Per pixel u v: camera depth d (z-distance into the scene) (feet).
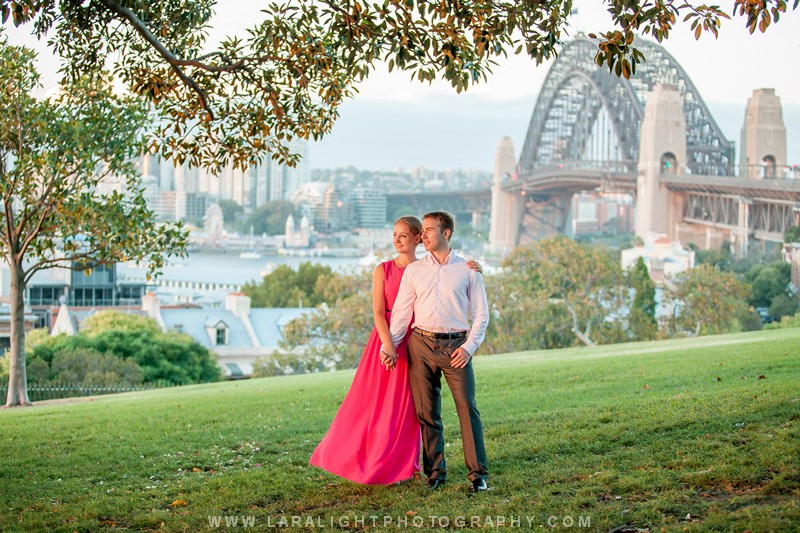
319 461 22.57
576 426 29.04
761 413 26.48
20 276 69.97
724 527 17.12
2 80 65.26
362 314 160.76
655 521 18.25
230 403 47.83
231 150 40.47
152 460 29.27
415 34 31.04
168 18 41.75
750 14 27.40
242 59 36.45
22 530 20.39
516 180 589.32
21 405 69.15
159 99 40.63
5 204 67.56
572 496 20.59
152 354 142.61
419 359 22.08
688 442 24.06
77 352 129.08
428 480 22.47
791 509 17.37
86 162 67.62
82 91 67.46
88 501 23.08
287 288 319.47
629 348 83.87
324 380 67.46
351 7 31.14
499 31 30.04
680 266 330.75
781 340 64.85
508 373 55.11
